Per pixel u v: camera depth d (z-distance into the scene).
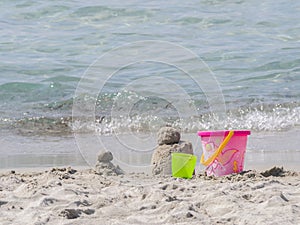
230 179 13.31
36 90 29.23
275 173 14.38
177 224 9.20
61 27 39.84
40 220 9.44
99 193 11.66
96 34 38.31
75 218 9.70
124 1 43.78
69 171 14.53
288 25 39.28
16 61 33.72
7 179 13.22
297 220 9.29
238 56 33.91
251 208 10.20
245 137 14.04
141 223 9.38
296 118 24.91
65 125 24.69
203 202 10.65
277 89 28.67
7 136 22.48
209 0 43.94
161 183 12.71
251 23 39.94
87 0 43.94
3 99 28.16
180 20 40.66
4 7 42.75
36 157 18.59
